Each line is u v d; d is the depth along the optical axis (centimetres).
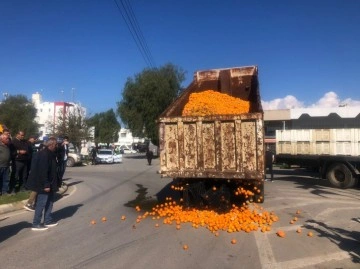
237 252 467
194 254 461
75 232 576
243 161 643
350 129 1173
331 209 754
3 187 870
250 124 641
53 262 433
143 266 418
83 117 3541
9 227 610
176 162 677
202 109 732
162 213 684
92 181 1354
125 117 3797
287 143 1311
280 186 1151
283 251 470
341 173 1138
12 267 418
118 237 545
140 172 1786
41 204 590
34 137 991
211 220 604
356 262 427
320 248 481
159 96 3644
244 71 949
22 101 5381
